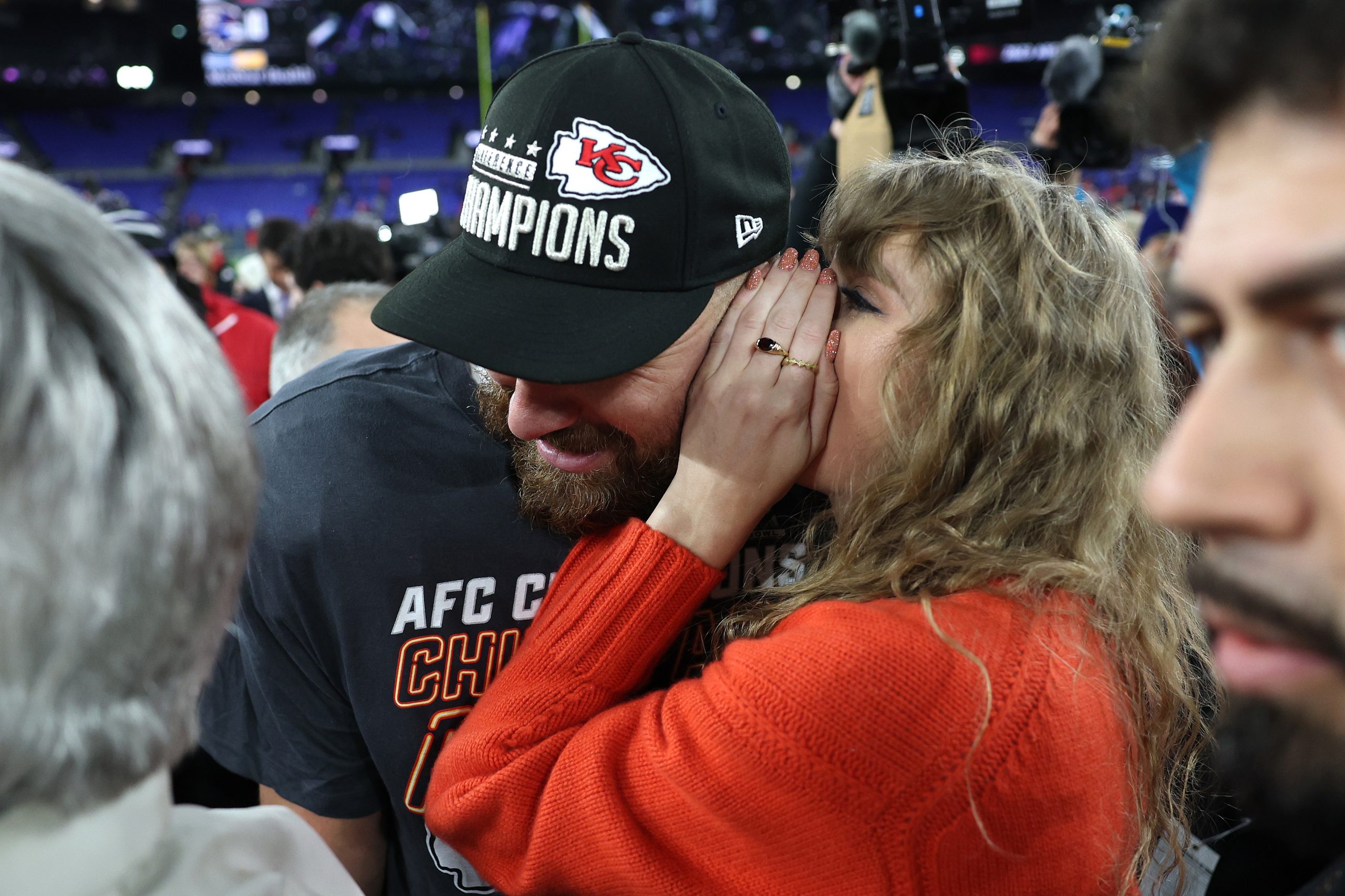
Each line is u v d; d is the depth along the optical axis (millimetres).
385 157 18031
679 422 737
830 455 752
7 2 16203
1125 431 717
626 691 724
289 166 17859
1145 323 737
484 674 833
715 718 615
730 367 709
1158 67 280
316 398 834
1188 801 896
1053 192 739
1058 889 644
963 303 680
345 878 521
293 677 854
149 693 379
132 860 395
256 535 809
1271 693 288
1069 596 665
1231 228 268
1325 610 267
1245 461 270
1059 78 1607
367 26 16875
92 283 338
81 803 358
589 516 775
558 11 16594
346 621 802
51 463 321
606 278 689
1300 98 249
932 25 1529
